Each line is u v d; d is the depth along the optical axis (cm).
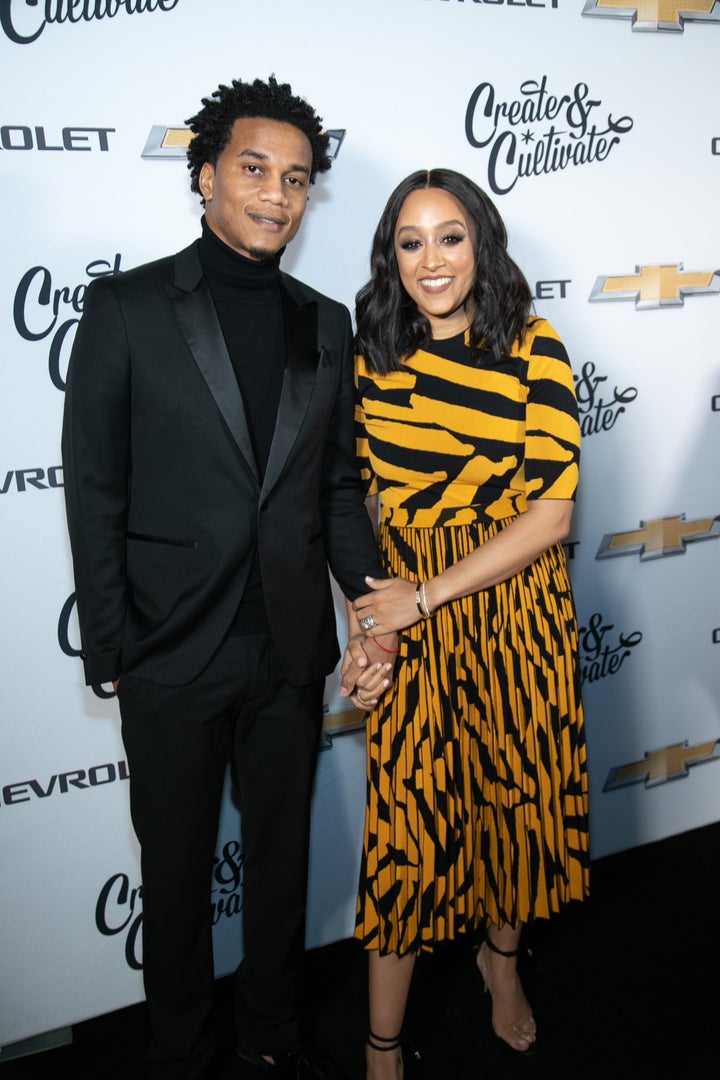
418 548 158
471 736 160
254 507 139
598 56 188
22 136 152
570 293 198
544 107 186
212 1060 171
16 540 167
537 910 166
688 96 198
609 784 231
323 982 198
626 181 197
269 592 143
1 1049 185
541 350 147
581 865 170
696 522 224
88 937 190
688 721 236
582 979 192
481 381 150
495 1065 173
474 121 181
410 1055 175
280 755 156
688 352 212
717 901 215
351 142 173
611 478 212
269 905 166
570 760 163
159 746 147
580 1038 177
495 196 187
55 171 155
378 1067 164
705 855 233
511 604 155
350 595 160
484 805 164
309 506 147
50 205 156
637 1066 170
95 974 192
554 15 183
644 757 233
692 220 205
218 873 197
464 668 157
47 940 186
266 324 140
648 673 229
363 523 161
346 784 205
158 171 161
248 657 147
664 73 195
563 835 166
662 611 226
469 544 156
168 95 158
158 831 151
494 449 153
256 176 130
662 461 216
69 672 175
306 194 137
